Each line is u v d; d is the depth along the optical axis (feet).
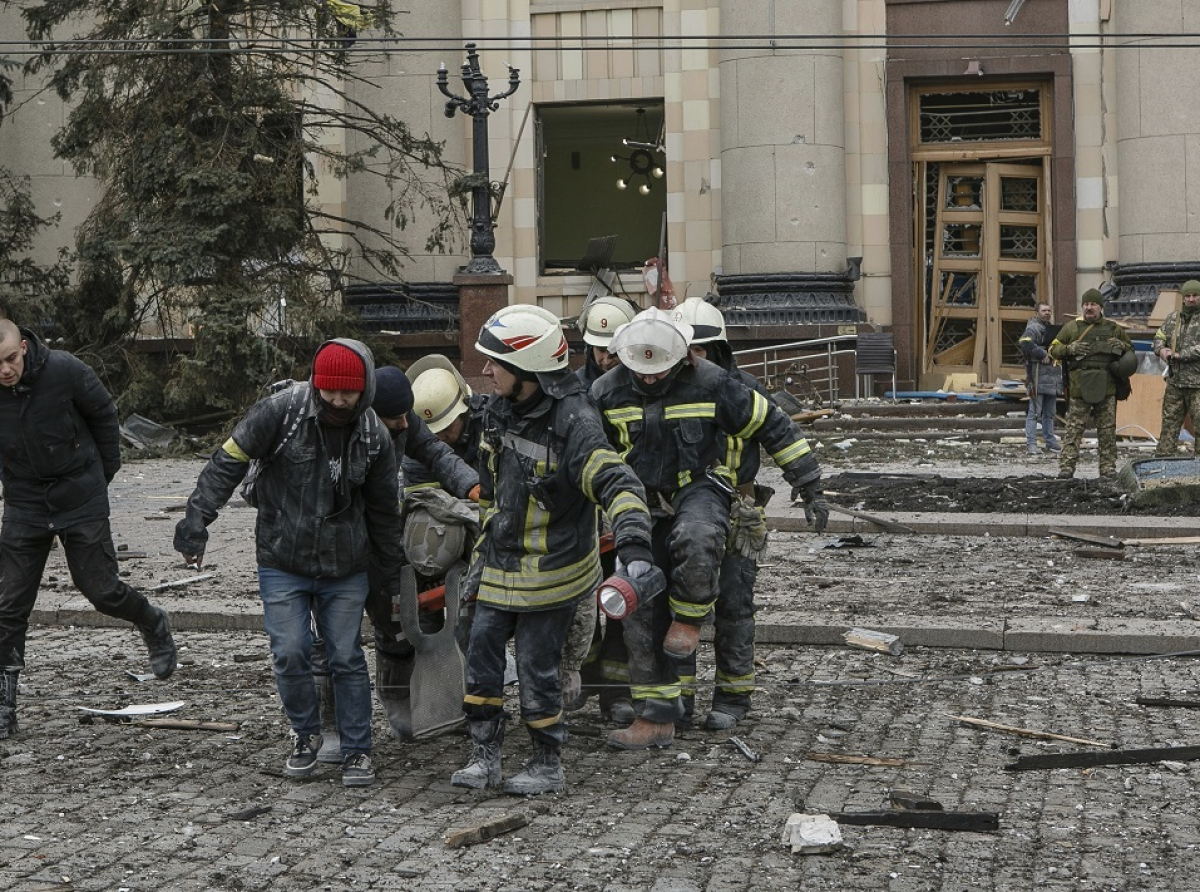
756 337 92.63
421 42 97.76
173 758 22.72
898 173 96.78
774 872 17.40
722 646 24.49
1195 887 16.81
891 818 19.08
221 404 83.05
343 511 20.98
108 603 24.72
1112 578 37.76
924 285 98.78
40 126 99.30
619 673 24.64
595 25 99.55
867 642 30.01
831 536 46.32
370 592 22.63
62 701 26.63
